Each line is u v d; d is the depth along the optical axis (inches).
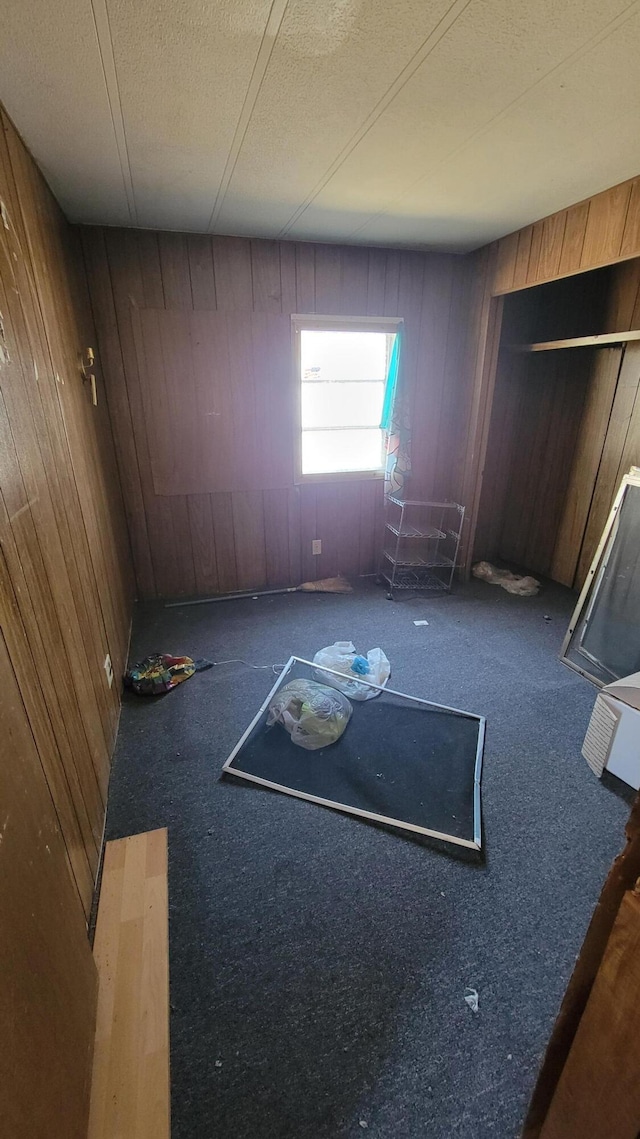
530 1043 44.0
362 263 123.5
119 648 96.2
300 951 51.0
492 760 77.4
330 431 138.3
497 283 120.3
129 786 71.7
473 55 50.8
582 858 61.6
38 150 69.5
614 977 23.5
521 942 52.1
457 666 103.3
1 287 48.9
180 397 120.2
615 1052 23.9
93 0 42.3
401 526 142.7
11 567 41.7
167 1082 40.8
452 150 72.1
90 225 103.3
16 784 32.2
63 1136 31.3
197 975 48.7
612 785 72.6
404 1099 40.4
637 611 93.0
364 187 85.4
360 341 132.9
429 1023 45.3
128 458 121.5
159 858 60.6
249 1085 41.0
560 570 146.7
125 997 46.4
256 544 139.6
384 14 44.9
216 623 121.6
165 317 113.3
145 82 54.4
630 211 84.0
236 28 46.4
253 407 126.3
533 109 61.3
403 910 55.2
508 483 161.5
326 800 69.2
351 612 128.0
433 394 140.9
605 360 124.8
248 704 90.4
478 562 160.7
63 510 64.2
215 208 94.7
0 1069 23.7
